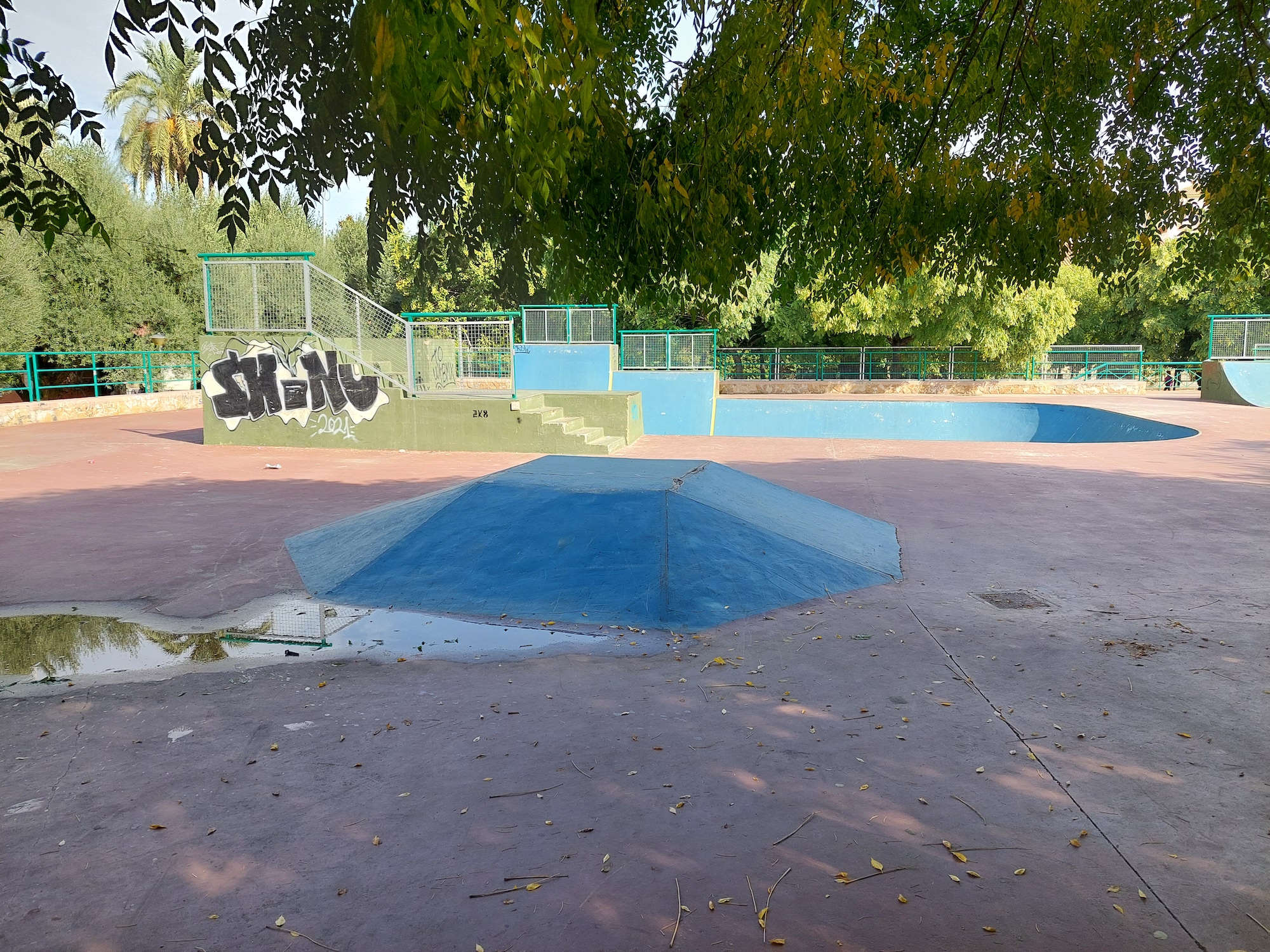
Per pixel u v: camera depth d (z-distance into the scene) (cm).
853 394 3197
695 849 320
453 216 327
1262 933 269
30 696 486
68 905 289
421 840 328
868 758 396
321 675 521
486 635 598
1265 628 595
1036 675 506
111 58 263
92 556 819
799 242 466
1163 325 3556
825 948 263
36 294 2122
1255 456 1506
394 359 1678
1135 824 336
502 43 213
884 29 450
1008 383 3209
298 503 1077
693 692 485
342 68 271
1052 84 462
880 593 698
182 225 2642
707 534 737
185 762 399
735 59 388
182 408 2489
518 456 1555
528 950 264
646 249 387
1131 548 845
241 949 266
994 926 273
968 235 493
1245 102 438
